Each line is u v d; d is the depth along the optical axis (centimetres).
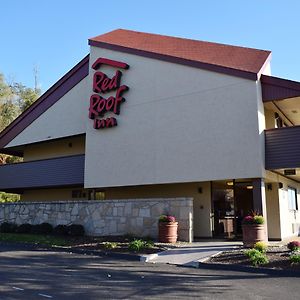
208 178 1509
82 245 1410
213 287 787
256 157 1418
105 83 1855
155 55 1722
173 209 1492
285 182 1831
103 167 1819
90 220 1691
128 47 1816
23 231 1848
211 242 1447
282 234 1684
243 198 1670
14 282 832
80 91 2098
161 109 1673
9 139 2433
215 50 1820
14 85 5028
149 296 711
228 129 1490
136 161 1714
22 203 1961
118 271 977
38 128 2275
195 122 1573
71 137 2170
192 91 1598
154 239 1489
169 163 1616
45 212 1859
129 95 1781
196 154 1552
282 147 1438
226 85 1516
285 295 717
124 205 1606
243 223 1308
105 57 1898
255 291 750
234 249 1236
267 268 952
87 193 2206
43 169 2181
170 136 1630
